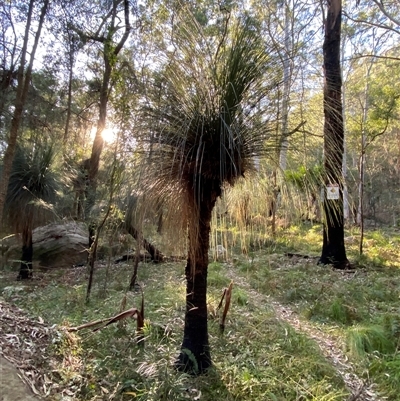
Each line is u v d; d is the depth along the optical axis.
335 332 3.48
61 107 10.90
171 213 2.39
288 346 2.99
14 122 6.00
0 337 2.31
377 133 7.79
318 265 6.38
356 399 2.32
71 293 4.89
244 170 2.31
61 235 8.67
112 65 6.69
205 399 2.20
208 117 2.11
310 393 2.28
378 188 18.14
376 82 9.40
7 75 8.05
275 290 4.92
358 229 11.83
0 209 5.85
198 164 2.15
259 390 2.33
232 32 2.23
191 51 2.23
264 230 3.10
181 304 4.11
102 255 8.13
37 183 6.82
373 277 5.41
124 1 7.84
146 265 6.56
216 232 2.91
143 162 2.17
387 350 3.05
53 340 2.44
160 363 2.33
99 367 2.28
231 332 3.28
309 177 2.38
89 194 6.47
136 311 2.74
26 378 1.94
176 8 2.47
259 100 2.20
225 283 5.20
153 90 2.24
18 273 7.31
